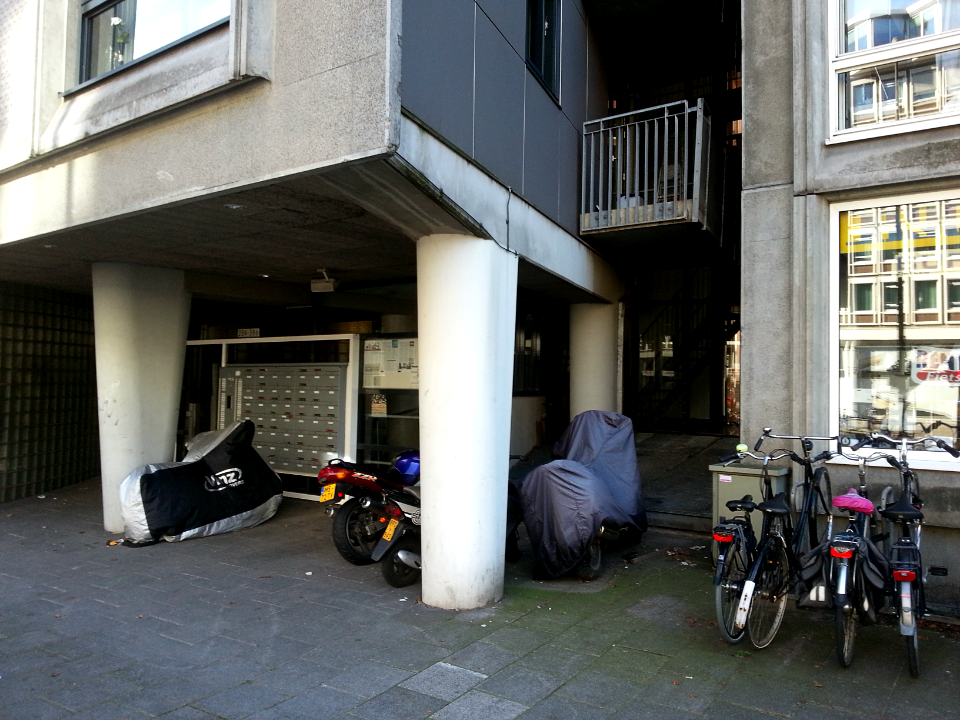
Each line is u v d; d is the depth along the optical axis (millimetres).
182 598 5121
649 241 8250
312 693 3582
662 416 10992
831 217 5242
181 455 10008
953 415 4816
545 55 7145
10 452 8750
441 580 4848
